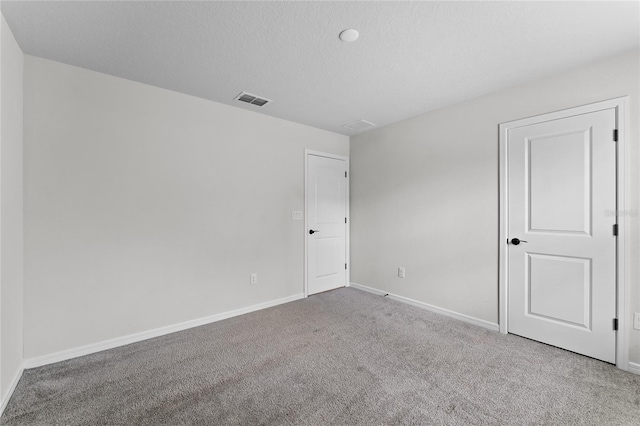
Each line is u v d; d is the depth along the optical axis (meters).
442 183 3.11
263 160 3.34
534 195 2.46
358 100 2.92
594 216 2.16
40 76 2.08
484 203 2.78
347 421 1.55
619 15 1.64
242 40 1.91
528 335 2.51
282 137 3.51
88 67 2.24
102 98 2.33
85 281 2.25
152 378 1.93
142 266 2.52
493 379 1.92
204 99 2.88
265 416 1.58
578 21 1.69
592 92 2.16
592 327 2.17
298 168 3.68
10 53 1.77
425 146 3.28
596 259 2.15
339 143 4.15
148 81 2.49
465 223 2.92
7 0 1.51
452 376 1.96
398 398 1.73
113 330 2.38
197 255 2.84
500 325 2.66
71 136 2.19
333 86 2.60
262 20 1.70
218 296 2.98
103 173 2.33
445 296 3.09
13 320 1.81
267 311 3.23
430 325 2.82
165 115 2.65
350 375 1.97
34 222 2.04
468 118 2.89
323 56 2.10
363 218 4.06
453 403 1.69
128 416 1.58
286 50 2.03
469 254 2.89
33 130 2.05
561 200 2.32
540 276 2.43
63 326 2.16
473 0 1.53
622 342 2.03
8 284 1.72
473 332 2.66
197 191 2.84
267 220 3.38
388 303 3.49
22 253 1.99
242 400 1.71
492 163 2.72
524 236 2.52
